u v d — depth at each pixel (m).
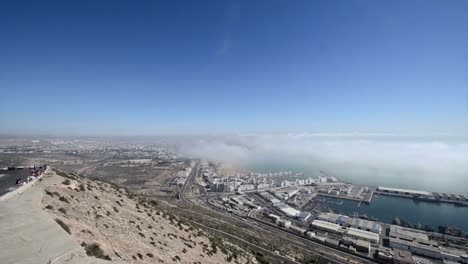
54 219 24.73
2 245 18.14
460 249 116.25
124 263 18.83
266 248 93.81
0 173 46.16
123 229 33.56
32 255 17.38
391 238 126.12
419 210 192.38
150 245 32.81
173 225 49.41
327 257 106.38
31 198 30.05
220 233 99.75
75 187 41.03
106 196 44.59
